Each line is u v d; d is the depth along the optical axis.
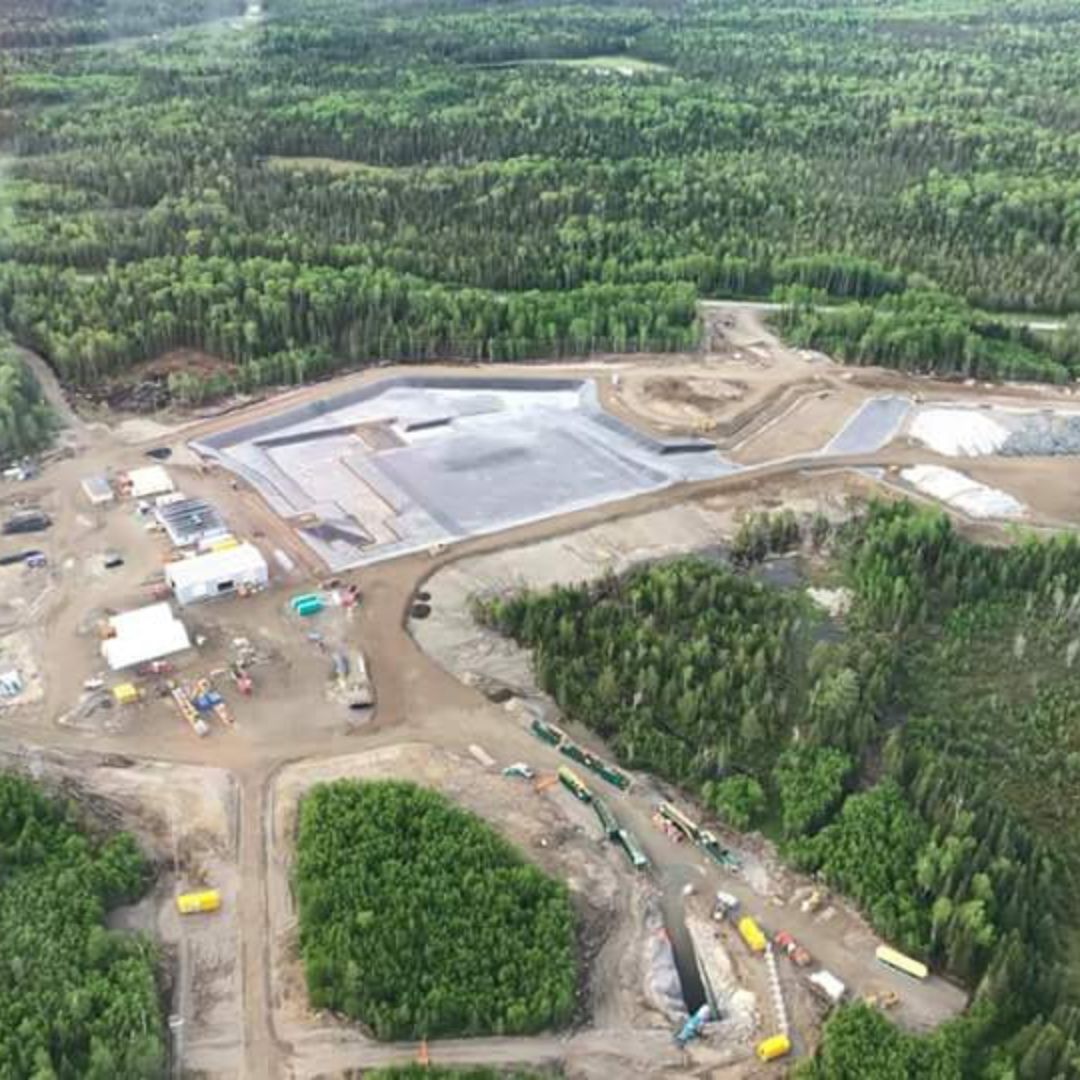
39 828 95.31
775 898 96.00
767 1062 83.00
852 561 135.62
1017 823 101.50
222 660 118.12
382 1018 82.38
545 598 124.38
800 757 106.38
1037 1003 86.88
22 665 116.62
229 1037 82.69
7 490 145.38
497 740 109.88
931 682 118.31
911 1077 79.94
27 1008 81.56
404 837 95.88
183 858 96.19
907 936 90.94
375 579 131.12
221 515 142.00
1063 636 124.25
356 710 112.56
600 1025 84.88
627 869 97.50
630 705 113.62
